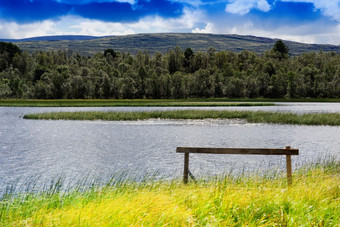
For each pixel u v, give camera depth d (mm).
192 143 28797
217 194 7234
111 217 5809
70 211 6344
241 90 148000
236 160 20703
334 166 14320
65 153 24406
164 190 9430
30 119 51844
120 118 49875
